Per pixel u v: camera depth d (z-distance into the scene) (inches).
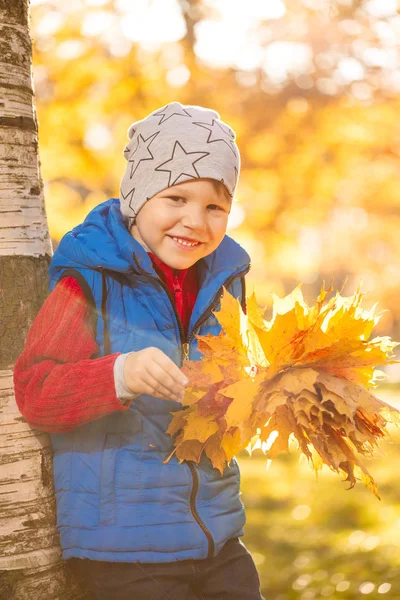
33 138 82.2
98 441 72.4
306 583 164.2
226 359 69.1
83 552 71.9
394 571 167.0
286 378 67.1
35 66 258.5
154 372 65.4
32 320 78.7
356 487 268.2
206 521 73.5
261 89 280.5
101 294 73.6
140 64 265.6
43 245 81.7
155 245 77.6
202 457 75.3
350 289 554.3
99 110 258.7
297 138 276.2
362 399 67.3
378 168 286.7
